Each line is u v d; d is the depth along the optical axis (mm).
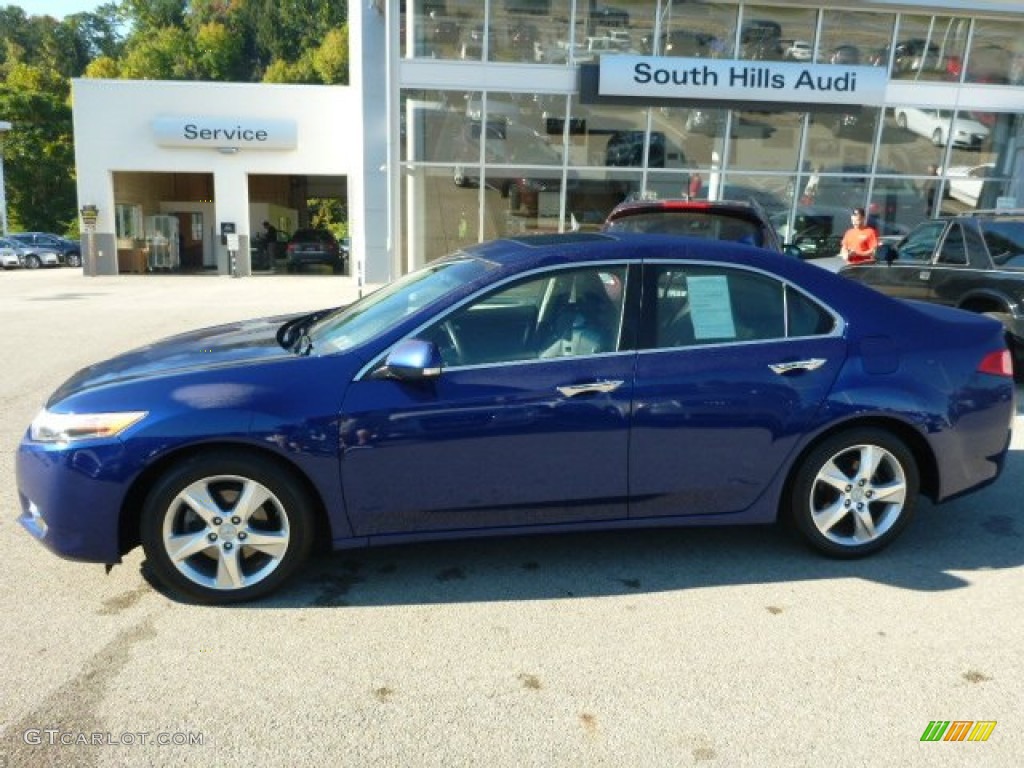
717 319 3859
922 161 16859
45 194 54844
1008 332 7246
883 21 16328
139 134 24875
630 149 16281
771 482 3904
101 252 25641
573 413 3633
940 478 4062
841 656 3209
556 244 4012
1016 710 2879
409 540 3678
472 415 3559
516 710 2842
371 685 2982
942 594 3732
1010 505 4891
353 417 3480
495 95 15820
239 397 3447
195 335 4465
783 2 15836
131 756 2582
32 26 111250
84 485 3367
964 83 16625
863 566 4031
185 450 3443
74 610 3500
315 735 2697
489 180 16172
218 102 24797
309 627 3391
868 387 3883
